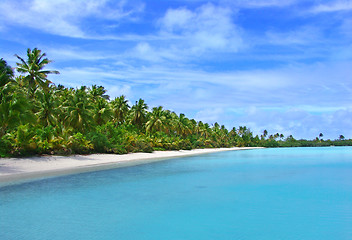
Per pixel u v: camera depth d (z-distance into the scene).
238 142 117.00
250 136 129.00
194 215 10.17
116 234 8.25
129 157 39.72
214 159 41.16
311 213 10.39
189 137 86.00
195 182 17.62
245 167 28.05
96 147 39.84
